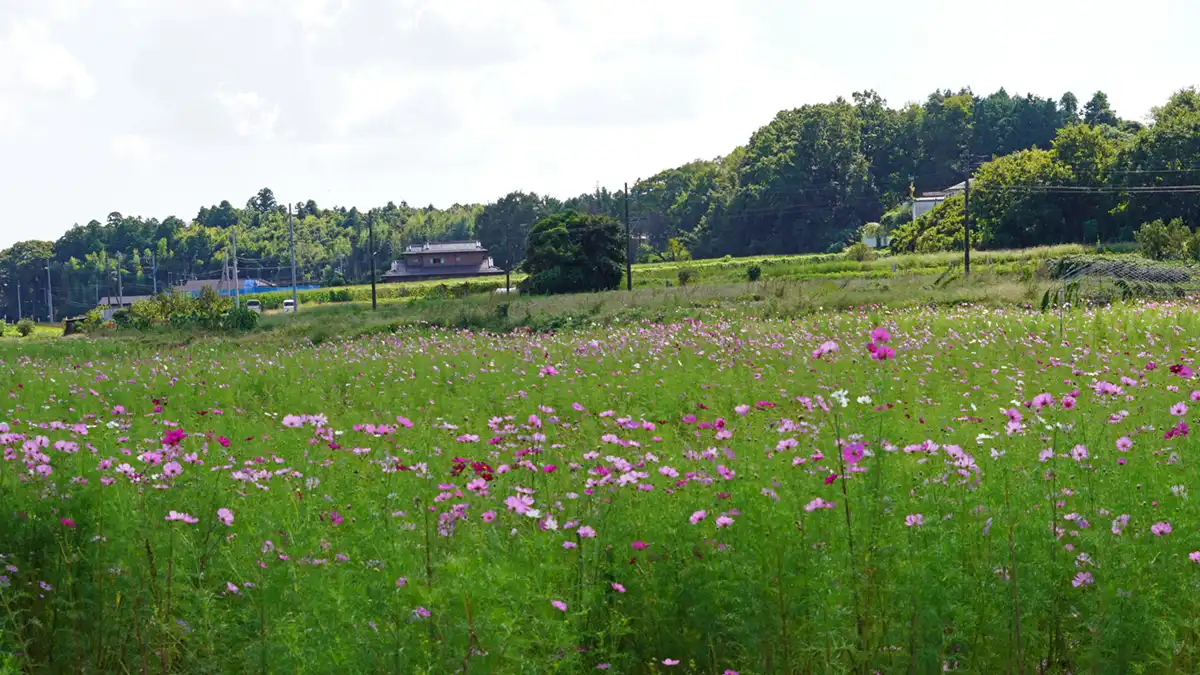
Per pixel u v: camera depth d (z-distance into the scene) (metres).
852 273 55.91
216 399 14.27
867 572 4.50
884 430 6.12
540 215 135.75
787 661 4.34
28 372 18.14
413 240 158.12
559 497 5.64
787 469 5.77
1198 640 4.34
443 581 4.24
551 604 4.12
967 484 5.23
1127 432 7.35
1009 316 20.19
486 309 34.72
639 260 114.69
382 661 3.96
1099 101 158.38
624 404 11.72
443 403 12.58
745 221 116.06
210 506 5.07
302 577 4.45
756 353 16.05
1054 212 71.69
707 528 4.82
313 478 6.21
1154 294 26.98
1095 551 4.58
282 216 189.38
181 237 168.00
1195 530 4.88
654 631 4.52
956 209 76.00
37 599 4.74
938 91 142.88
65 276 155.62
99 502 5.03
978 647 4.39
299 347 27.67
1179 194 70.88
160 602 4.54
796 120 124.44
